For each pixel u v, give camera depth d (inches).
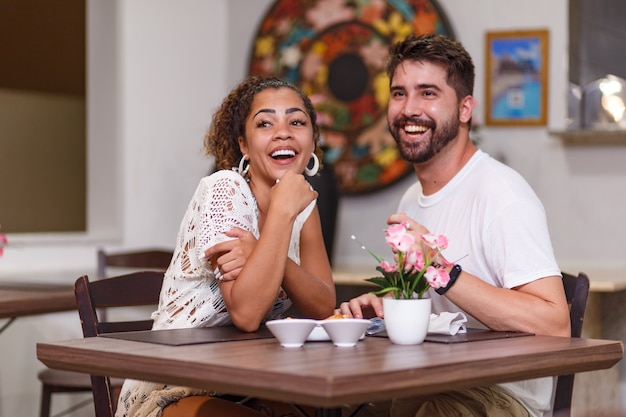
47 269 198.8
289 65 221.9
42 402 149.1
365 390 65.6
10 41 227.3
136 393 92.4
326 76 217.6
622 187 189.6
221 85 232.7
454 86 104.0
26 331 188.2
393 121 106.3
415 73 104.3
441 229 104.1
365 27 213.9
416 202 109.7
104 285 100.3
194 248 95.4
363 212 213.8
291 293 96.2
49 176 219.6
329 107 216.8
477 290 92.4
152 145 217.2
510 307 91.8
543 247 96.3
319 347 80.8
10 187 212.2
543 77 196.7
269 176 97.8
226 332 90.5
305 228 105.6
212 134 103.8
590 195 192.5
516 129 199.5
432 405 94.4
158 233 219.3
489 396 92.9
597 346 84.4
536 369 78.9
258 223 98.0
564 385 97.8
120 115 211.9
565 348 82.0
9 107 212.7
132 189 213.3
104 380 95.2
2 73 227.1
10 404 185.3
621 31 189.9
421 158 104.5
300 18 221.3
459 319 99.8
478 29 203.6
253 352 77.2
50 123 220.1
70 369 81.9
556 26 196.1
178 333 89.4
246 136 99.7
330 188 191.9
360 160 213.0
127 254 159.6
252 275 88.3
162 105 219.5
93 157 215.0
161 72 219.5
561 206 195.3
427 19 207.0
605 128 191.0
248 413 87.4
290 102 98.5
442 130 103.7
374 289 173.0
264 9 228.7
